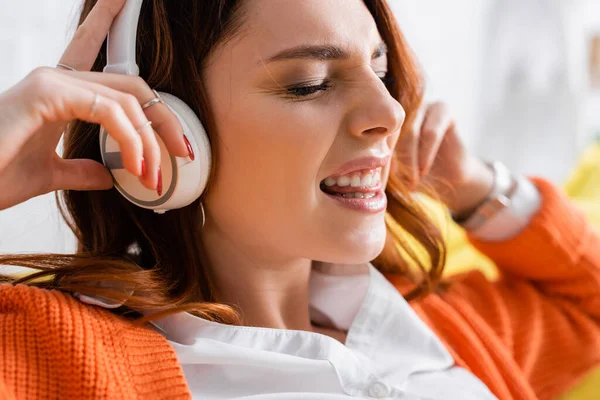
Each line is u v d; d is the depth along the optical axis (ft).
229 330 2.60
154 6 2.47
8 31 4.04
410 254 3.42
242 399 2.45
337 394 2.57
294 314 3.01
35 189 2.38
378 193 2.66
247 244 2.71
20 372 2.13
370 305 3.08
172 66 2.45
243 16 2.37
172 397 2.25
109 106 2.08
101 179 2.51
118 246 2.77
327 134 2.40
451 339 3.24
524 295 3.74
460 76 6.66
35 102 2.08
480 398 2.89
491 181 3.67
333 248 2.52
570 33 6.91
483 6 6.69
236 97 2.39
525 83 6.91
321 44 2.35
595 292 3.69
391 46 2.90
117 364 2.22
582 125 7.22
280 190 2.44
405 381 2.84
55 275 2.57
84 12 2.80
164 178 2.28
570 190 5.32
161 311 2.46
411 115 3.14
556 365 3.43
